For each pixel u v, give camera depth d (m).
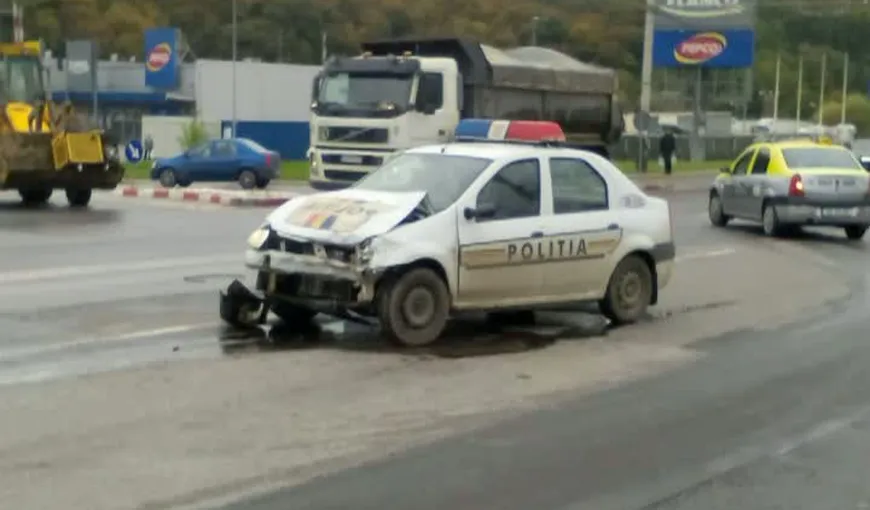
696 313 14.26
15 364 10.27
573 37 87.00
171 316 12.75
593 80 32.25
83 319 12.45
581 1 87.56
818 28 114.44
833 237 24.34
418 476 7.50
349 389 9.74
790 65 114.56
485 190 12.04
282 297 11.75
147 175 46.88
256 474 7.42
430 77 26.09
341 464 7.70
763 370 10.98
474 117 28.20
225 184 42.25
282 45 95.38
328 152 26.77
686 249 21.36
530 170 12.45
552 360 11.23
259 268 11.73
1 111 26.38
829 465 7.99
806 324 13.57
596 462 7.93
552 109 30.92
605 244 12.92
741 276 17.77
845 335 12.87
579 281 12.79
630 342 12.28
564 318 13.62
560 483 7.44
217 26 97.50
